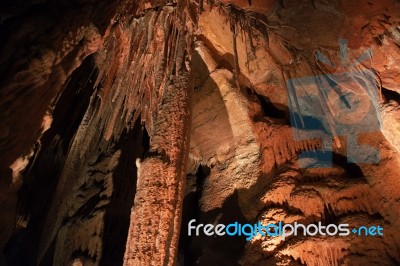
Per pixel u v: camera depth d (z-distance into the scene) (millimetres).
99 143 8492
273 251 5535
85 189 7918
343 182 5781
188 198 8430
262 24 6691
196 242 7406
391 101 5738
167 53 6070
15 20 3193
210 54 7188
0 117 3221
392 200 5648
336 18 6062
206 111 7766
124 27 6238
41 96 3711
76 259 6660
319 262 5145
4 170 3564
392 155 5945
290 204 5750
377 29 5824
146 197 4652
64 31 3639
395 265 5066
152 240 4445
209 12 6656
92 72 8180
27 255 8266
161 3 6188
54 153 9250
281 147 6625
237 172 7227
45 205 8828
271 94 7488
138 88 6824
